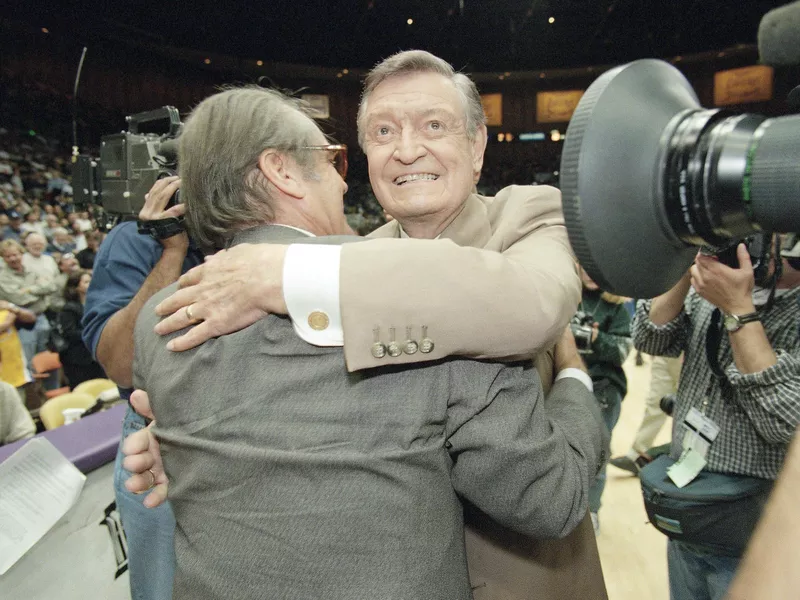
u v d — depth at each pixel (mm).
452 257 545
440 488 569
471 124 880
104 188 1285
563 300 590
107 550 1550
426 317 524
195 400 582
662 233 429
